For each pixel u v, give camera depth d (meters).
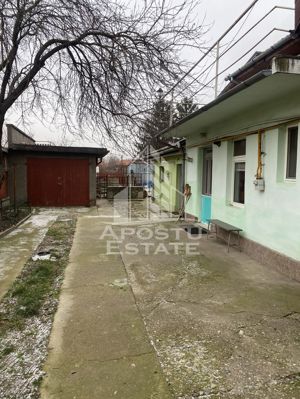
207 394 2.30
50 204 15.15
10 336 3.10
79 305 3.82
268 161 5.46
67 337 3.07
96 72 7.82
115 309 3.71
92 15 7.02
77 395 2.28
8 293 4.20
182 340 3.02
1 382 2.43
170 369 2.58
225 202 7.32
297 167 4.64
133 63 7.07
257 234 5.85
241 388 2.36
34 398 2.25
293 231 4.77
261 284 4.54
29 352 2.82
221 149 7.52
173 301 3.94
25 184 14.91
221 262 5.64
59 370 2.56
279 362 2.68
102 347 2.89
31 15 6.98
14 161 14.73
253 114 5.87
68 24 7.22
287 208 4.93
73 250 6.52
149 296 4.11
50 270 5.12
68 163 15.19
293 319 3.45
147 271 5.13
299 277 4.60
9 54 7.18
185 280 4.71
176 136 10.09
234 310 3.67
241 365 2.64
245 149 6.59
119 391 2.32
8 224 9.13
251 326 3.29
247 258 5.92
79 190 15.32
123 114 7.79
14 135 14.67
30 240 7.48
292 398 2.26
